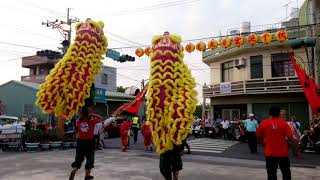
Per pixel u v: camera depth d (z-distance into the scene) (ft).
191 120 17.13
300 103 78.64
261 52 83.20
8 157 44.06
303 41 51.34
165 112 17.33
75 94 17.07
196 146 61.21
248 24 88.53
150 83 18.24
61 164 37.40
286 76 79.15
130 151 52.65
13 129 58.65
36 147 52.95
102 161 40.52
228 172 33.55
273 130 22.56
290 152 50.96
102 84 130.52
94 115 25.66
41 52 78.43
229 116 92.17
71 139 57.52
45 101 17.02
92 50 18.01
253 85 82.99
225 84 89.61
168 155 19.10
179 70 18.28
